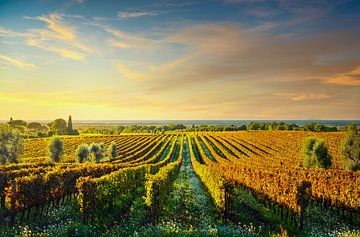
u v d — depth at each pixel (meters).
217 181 23.61
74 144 106.88
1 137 53.41
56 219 18.67
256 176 29.19
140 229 14.90
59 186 23.72
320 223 19.66
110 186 22.36
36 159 62.06
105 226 17.56
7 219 18.67
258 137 115.25
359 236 14.70
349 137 54.31
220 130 196.88
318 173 33.88
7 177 25.34
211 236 12.53
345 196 21.48
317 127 135.50
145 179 39.66
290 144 93.94
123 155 78.69
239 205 25.05
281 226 18.56
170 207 23.12
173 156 87.25
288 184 21.58
